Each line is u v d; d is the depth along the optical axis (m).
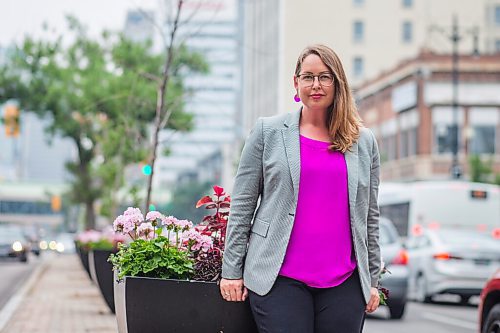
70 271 33.03
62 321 14.31
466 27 88.94
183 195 131.00
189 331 5.53
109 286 13.77
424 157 65.62
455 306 22.44
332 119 5.14
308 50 5.21
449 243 22.62
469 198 28.25
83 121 41.06
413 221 28.27
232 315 5.50
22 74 40.94
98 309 16.64
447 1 89.50
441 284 22.25
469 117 65.81
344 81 5.16
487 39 89.00
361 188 5.14
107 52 39.00
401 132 69.75
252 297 5.09
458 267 22.16
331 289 5.04
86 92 37.12
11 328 13.18
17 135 36.19
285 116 5.23
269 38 98.44
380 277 5.48
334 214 5.06
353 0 90.06
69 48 39.94
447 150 65.69
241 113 126.00
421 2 89.69
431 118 65.81
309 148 5.12
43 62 40.22
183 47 35.50
